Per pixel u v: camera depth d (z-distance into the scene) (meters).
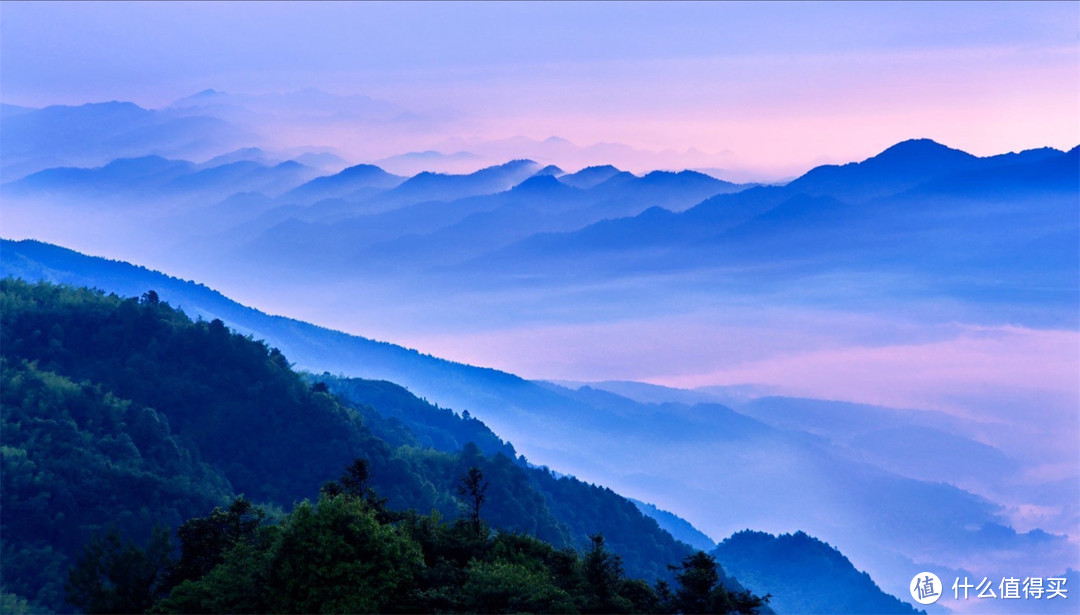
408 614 63.12
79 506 149.38
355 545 63.69
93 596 71.50
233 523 74.75
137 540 145.50
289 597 61.88
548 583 64.06
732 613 65.56
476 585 62.34
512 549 70.38
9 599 124.81
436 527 73.38
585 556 68.62
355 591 61.66
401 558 65.00
